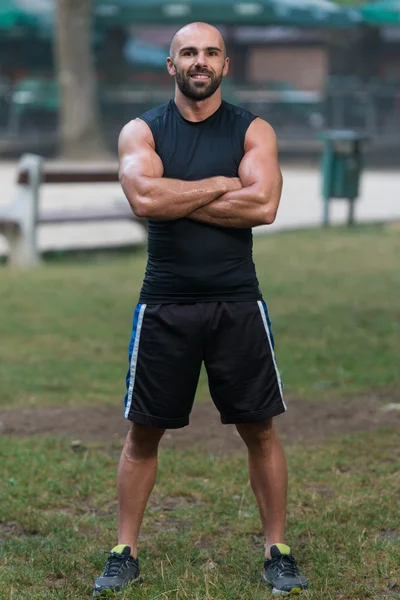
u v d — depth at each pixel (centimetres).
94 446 1627
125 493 1098
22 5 7912
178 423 1076
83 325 2578
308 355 2245
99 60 8688
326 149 4362
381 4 7669
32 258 3441
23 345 2362
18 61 8931
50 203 4975
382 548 1167
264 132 1062
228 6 7581
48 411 1838
